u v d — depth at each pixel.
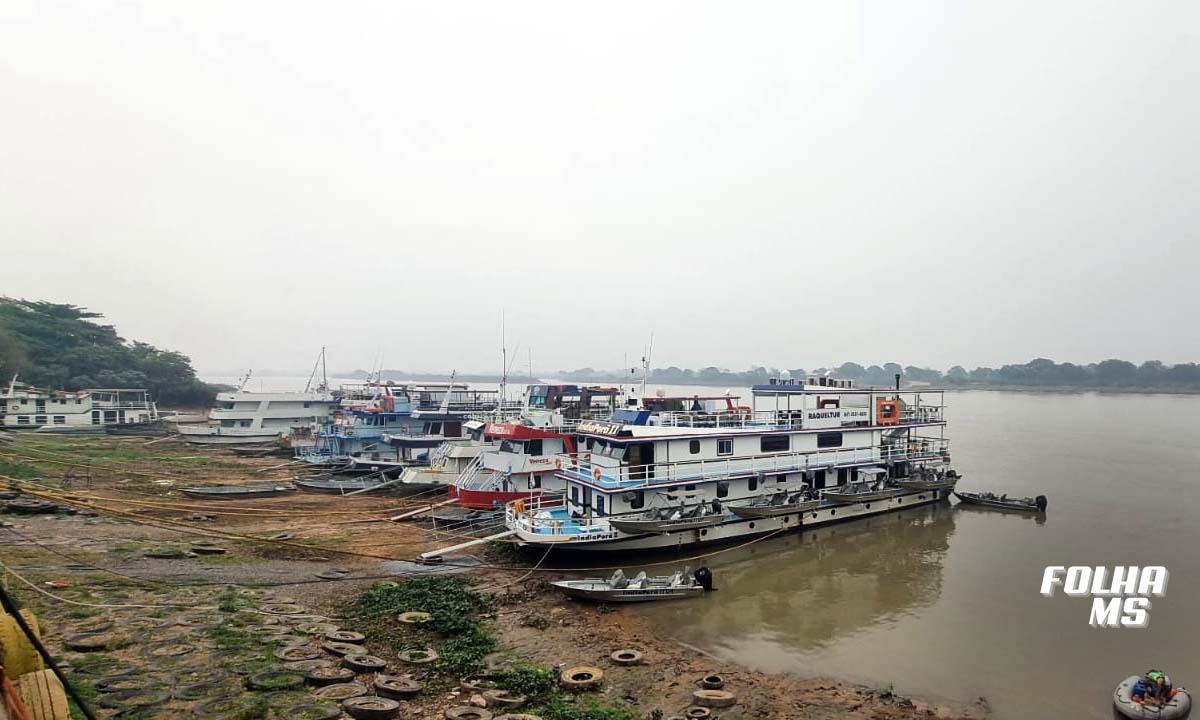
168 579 28.03
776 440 40.25
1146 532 43.16
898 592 31.67
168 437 80.06
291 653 21.23
